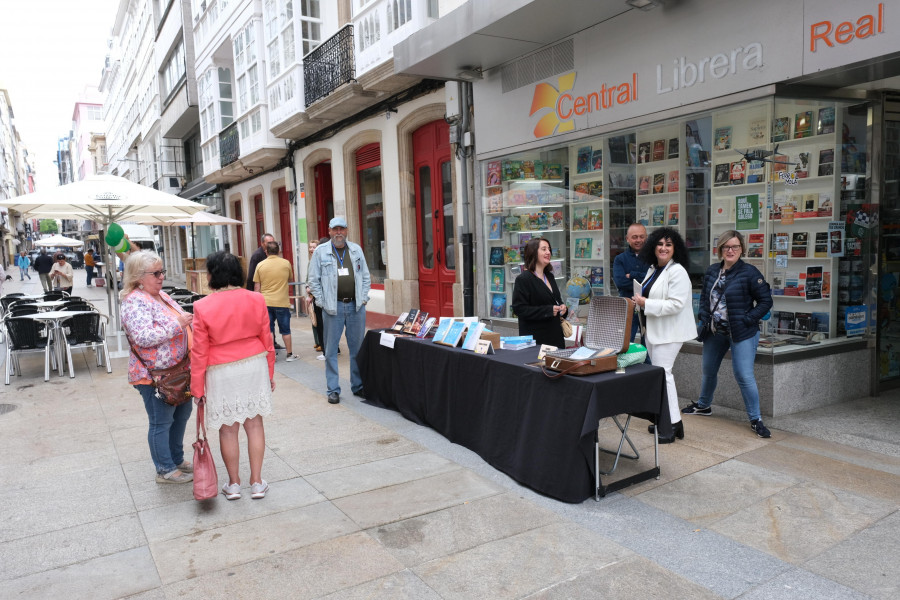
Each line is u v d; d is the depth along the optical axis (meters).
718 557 2.85
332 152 11.59
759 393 4.83
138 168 35.69
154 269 3.69
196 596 2.67
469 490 3.72
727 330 4.52
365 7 8.69
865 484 3.58
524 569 2.79
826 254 5.09
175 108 22.41
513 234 7.49
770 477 3.71
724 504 3.39
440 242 9.04
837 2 4.02
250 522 3.38
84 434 5.12
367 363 5.85
